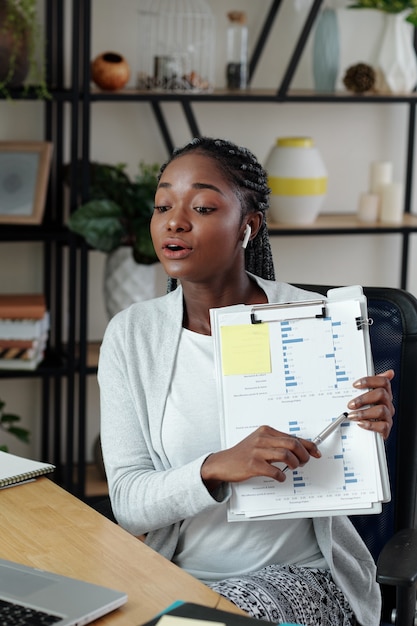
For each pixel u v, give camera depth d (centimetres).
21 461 182
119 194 323
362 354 163
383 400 161
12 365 323
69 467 332
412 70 350
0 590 132
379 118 377
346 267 382
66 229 329
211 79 340
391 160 382
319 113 372
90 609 127
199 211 173
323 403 162
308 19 330
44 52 318
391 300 194
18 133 344
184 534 178
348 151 377
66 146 349
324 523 176
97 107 350
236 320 165
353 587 183
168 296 188
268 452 155
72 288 325
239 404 163
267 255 195
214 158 176
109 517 182
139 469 178
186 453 177
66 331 360
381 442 161
